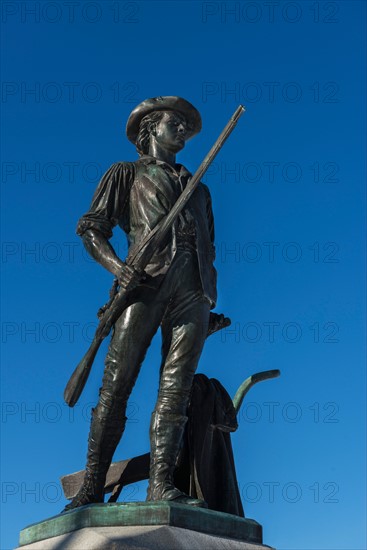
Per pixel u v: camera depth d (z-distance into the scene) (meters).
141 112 8.22
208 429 7.75
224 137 7.42
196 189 8.09
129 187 7.89
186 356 7.44
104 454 7.25
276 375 8.84
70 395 7.51
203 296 7.57
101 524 6.50
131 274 7.22
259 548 6.90
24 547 6.90
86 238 7.65
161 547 6.23
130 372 7.30
